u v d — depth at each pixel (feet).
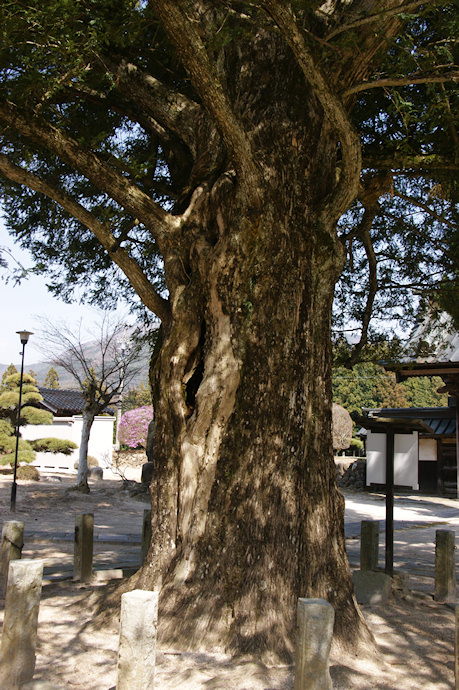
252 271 15.03
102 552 28.22
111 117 24.67
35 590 11.56
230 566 13.94
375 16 14.06
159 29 20.11
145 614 9.91
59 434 91.76
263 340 14.93
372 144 24.04
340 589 15.06
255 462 14.49
